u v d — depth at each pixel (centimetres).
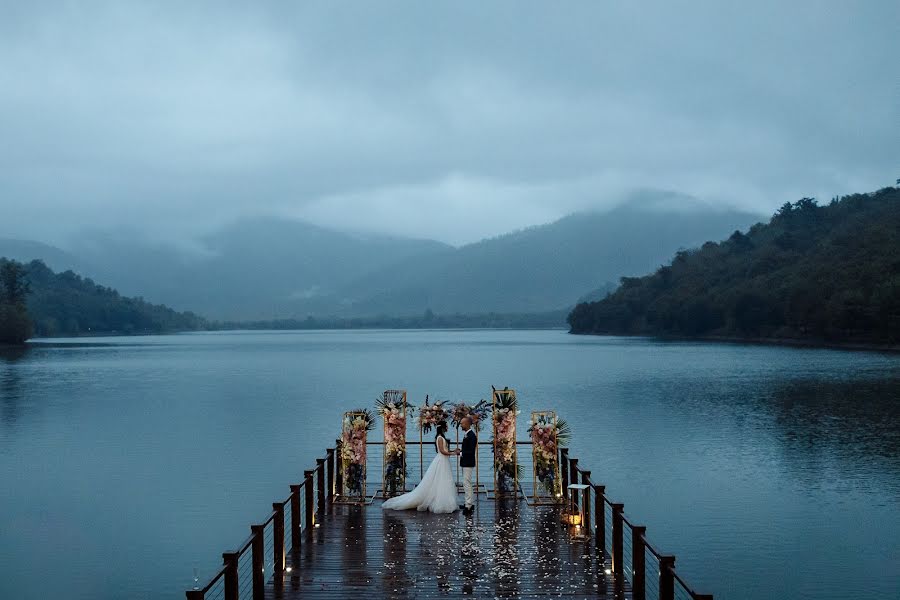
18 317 17425
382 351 16425
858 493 2962
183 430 4709
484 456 3569
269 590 1340
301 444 4166
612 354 13088
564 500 1930
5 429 4806
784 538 2425
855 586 2020
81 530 2564
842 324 12312
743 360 10475
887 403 5653
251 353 15588
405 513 1834
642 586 1312
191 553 2323
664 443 4084
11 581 2095
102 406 6056
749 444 4044
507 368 10156
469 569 1438
